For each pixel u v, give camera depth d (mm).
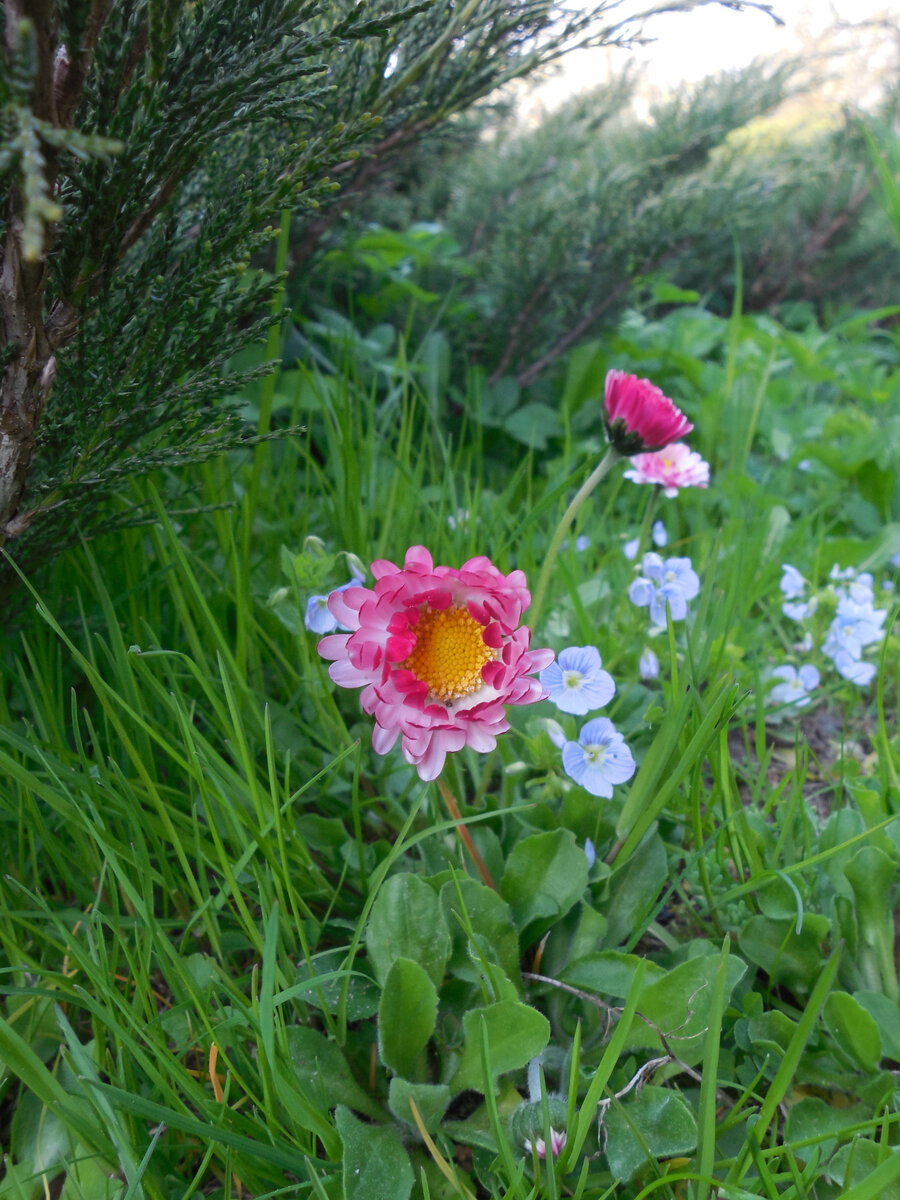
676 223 444
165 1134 155
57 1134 159
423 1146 162
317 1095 158
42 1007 173
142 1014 159
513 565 300
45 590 216
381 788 219
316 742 232
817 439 498
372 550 271
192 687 224
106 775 168
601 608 285
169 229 169
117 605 226
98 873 182
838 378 593
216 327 169
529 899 182
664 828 206
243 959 190
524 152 512
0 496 166
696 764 181
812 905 190
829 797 250
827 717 292
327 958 179
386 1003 158
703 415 470
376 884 162
